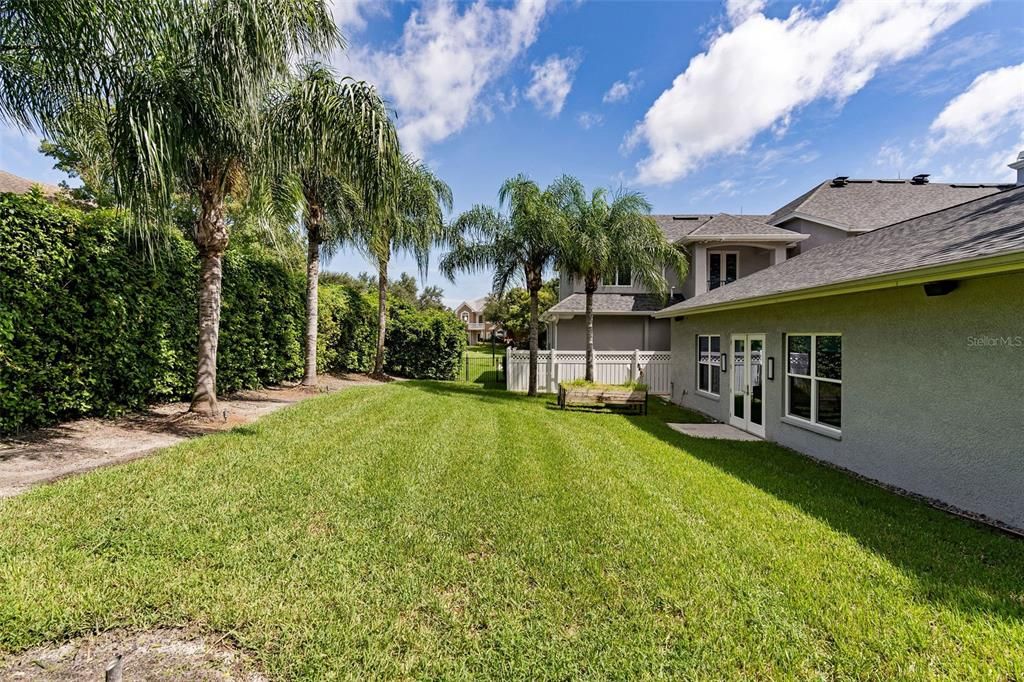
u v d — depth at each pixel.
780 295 6.89
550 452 6.43
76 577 2.67
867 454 5.93
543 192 12.47
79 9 4.68
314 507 3.94
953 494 4.75
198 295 8.25
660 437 8.02
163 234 6.59
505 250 13.01
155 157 5.23
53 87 5.12
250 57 6.00
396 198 8.85
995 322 4.36
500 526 3.81
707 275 16.41
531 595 2.83
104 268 6.18
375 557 3.18
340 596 2.70
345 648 2.28
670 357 14.83
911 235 6.92
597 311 16.86
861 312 6.07
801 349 7.50
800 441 7.31
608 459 6.21
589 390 10.93
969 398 4.60
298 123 7.24
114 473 4.31
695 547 3.57
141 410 7.20
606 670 2.22
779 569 3.28
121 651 2.21
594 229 12.23
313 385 11.62
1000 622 2.68
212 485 4.21
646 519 4.10
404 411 8.91
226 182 7.04
